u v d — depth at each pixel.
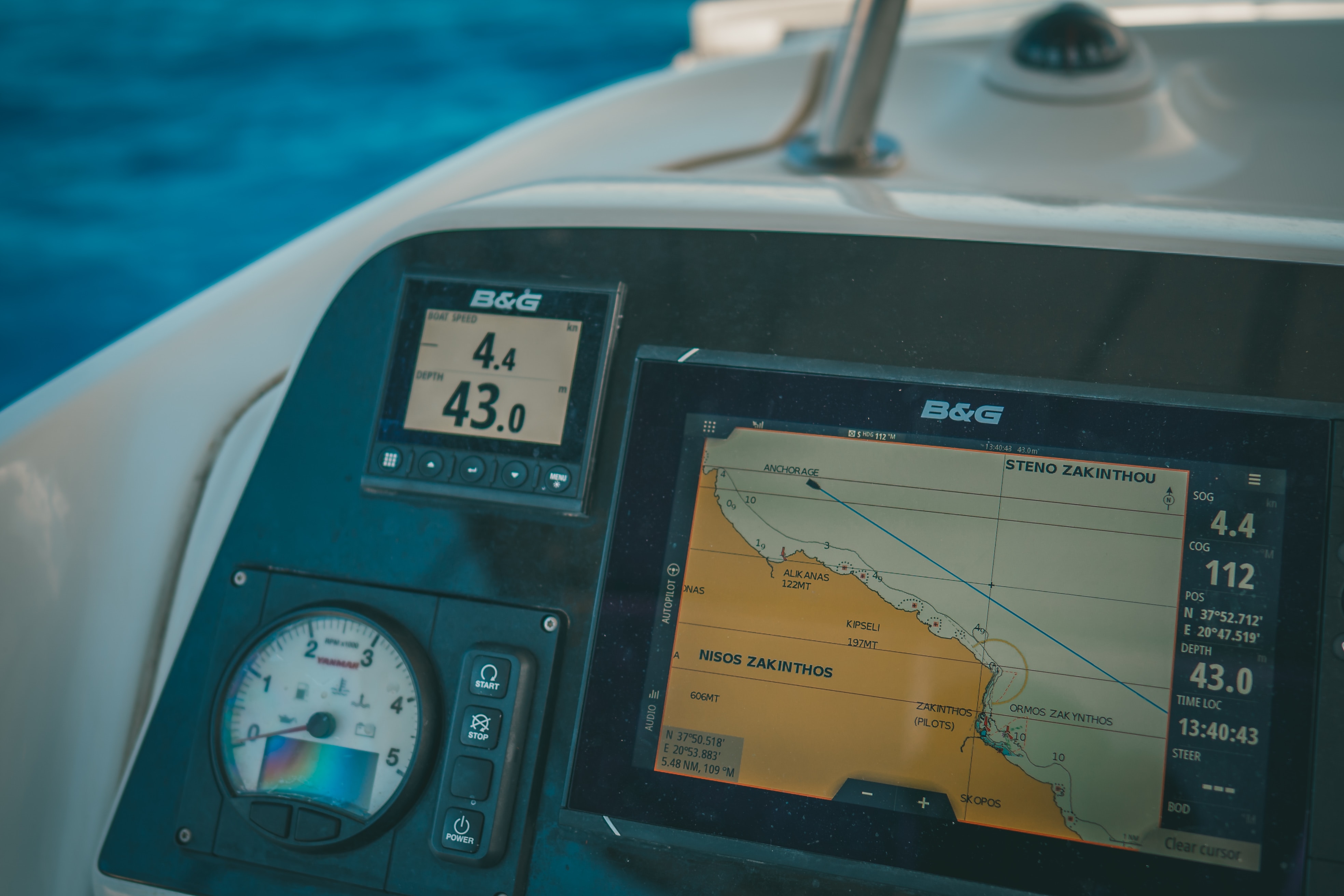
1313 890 0.53
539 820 0.60
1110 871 0.54
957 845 0.56
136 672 0.72
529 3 7.49
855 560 0.60
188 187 5.83
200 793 0.64
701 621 0.60
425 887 0.61
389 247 0.69
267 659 0.65
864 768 0.57
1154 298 0.59
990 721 0.57
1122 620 0.56
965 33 1.22
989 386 0.60
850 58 0.95
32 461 0.70
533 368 0.65
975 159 1.03
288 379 0.69
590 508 0.63
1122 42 1.07
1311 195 0.92
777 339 0.63
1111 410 0.58
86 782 0.69
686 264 0.65
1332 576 0.55
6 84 6.59
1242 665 0.55
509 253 0.67
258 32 7.21
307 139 6.21
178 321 0.84
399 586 0.65
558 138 1.10
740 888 0.58
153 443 0.77
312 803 0.62
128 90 6.61
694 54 1.59
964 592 0.58
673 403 0.63
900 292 0.62
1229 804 0.54
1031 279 0.61
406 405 0.66
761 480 0.61
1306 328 0.57
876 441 0.60
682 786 0.59
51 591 0.69
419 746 0.62
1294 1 1.20
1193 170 0.97
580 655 0.62
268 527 0.68
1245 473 0.56
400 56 6.94
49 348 4.67
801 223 0.64
